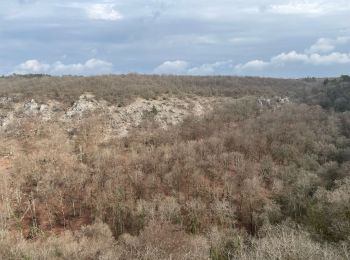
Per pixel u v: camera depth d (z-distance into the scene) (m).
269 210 64.00
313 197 61.88
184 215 65.69
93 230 58.97
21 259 49.38
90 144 93.81
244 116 112.19
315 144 87.00
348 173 69.06
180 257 46.06
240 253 42.59
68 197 73.25
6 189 71.62
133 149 91.00
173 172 75.69
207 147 87.00
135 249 48.78
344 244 36.28
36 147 90.56
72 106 111.56
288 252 33.88
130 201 68.12
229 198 70.50
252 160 83.75
